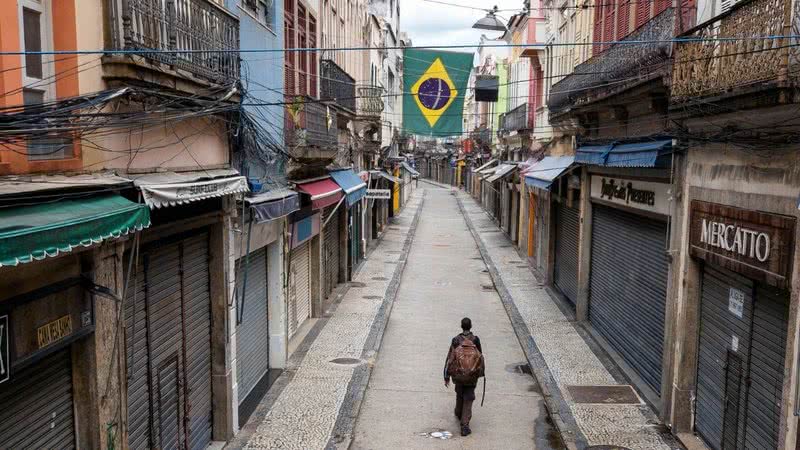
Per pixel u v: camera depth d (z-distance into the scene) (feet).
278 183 40.27
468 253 94.73
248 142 34.35
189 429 28.12
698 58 27.45
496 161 130.21
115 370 20.74
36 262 16.87
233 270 31.60
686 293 31.04
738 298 26.81
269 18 39.42
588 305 53.67
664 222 35.88
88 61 19.40
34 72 18.35
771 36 20.17
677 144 31.22
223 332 30.53
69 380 19.45
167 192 20.98
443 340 49.65
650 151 32.89
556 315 56.24
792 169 21.75
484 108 169.99
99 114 17.65
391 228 121.29
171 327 26.27
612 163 38.81
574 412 34.58
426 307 60.70
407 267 82.33
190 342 28.25
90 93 18.40
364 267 80.53
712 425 29.22
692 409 31.35
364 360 43.70
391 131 136.56
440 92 67.92
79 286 18.88
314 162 48.44
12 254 12.94
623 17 44.80
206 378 30.19
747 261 24.77
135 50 20.07
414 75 67.67
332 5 62.75
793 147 21.47
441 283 72.33
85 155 19.38
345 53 71.00
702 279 30.83
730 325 27.55
